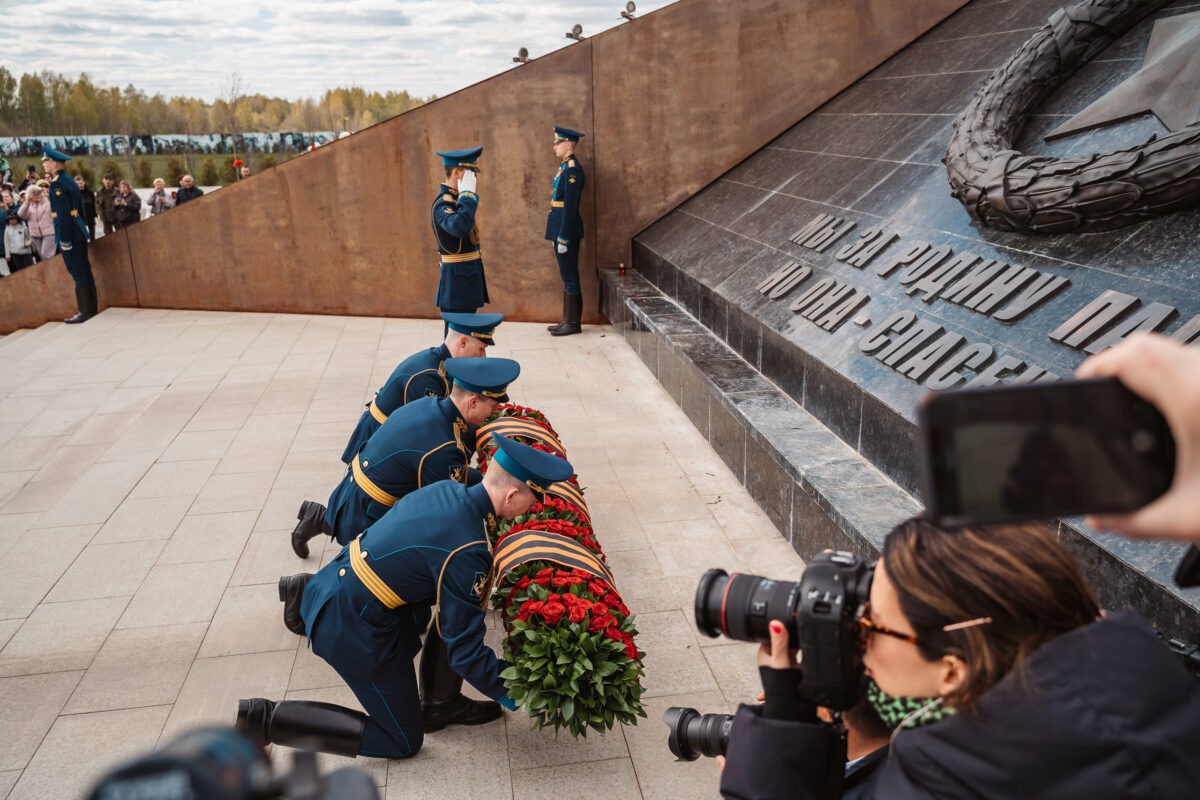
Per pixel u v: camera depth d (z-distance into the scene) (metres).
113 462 6.41
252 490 5.97
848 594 1.36
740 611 1.52
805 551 4.86
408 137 10.10
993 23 7.71
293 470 6.28
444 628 3.27
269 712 3.23
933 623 1.19
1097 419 0.72
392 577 3.23
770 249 7.26
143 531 5.42
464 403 4.29
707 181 9.98
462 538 3.25
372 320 10.64
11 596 4.72
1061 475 0.73
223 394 7.89
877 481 4.57
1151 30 5.52
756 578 1.56
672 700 3.87
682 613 4.51
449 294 8.29
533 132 9.90
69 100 55.03
